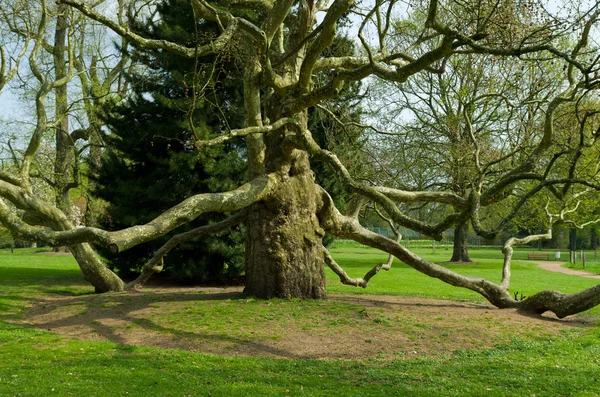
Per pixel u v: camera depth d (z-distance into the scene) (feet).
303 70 45.75
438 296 61.93
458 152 74.49
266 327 38.52
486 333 39.09
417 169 92.99
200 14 46.57
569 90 45.68
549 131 44.01
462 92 81.82
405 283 80.38
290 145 45.16
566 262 159.33
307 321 40.01
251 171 48.70
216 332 37.37
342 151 71.56
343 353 33.91
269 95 52.65
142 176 78.18
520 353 34.47
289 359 32.24
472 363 31.58
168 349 33.65
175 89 76.74
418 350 34.88
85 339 36.35
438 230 35.27
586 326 42.91
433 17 34.32
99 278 57.06
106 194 81.10
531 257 177.47
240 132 39.32
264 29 47.42
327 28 41.60
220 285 77.10
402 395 24.75
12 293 58.18
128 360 30.35
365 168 70.90
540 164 64.54
